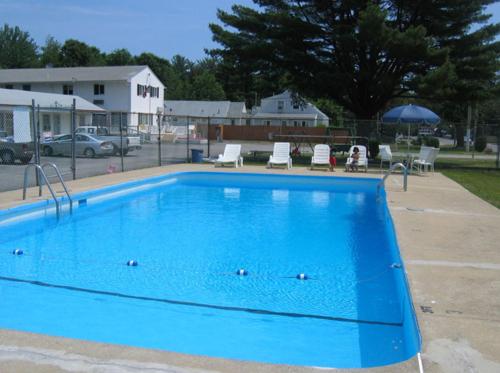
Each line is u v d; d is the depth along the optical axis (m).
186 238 8.76
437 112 54.19
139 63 87.88
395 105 56.38
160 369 3.02
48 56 81.62
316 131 37.84
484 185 14.91
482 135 33.75
